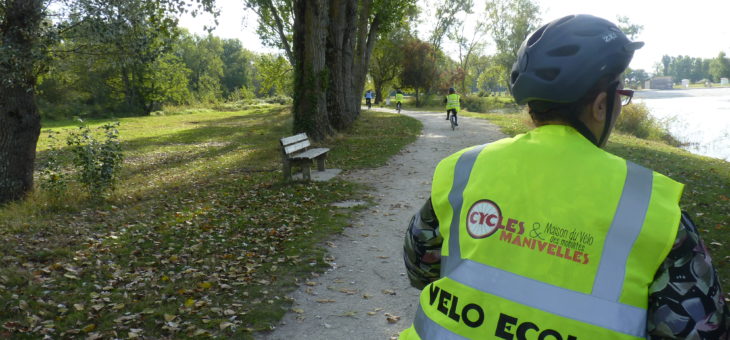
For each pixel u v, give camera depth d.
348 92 24.28
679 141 23.27
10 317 4.62
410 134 21.39
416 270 1.43
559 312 1.05
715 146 21.52
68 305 4.93
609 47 1.20
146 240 7.10
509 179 1.20
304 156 11.24
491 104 59.69
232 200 9.62
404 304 4.99
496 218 1.18
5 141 9.70
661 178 1.12
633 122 23.95
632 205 1.08
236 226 7.64
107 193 10.29
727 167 11.81
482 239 1.18
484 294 1.13
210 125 35.59
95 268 5.95
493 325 1.11
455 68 71.75
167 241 7.02
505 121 27.98
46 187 9.80
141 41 10.77
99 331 4.41
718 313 1.01
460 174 1.31
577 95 1.21
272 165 14.32
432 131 22.94
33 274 5.68
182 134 27.39
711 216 7.33
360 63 31.45
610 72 1.21
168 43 11.58
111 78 57.94
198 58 99.88
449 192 1.31
